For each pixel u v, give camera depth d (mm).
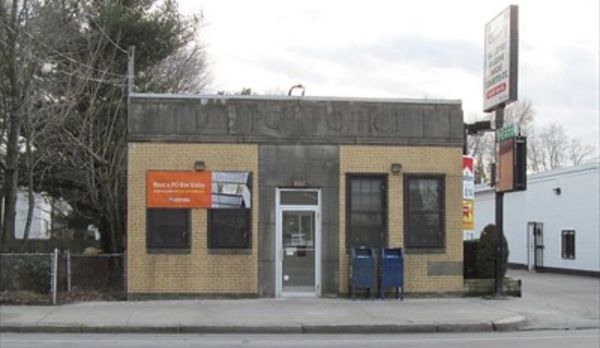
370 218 19141
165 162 18609
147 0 28625
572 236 31359
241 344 12641
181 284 18484
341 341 13188
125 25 25844
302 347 12305
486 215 40781
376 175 19172
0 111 22281
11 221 21047
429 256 19219
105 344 12461
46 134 22000
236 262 18672
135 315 15625
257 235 18766
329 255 18969
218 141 18766
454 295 19297
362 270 18500
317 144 19031
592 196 29828
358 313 16172
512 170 18781
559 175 32531
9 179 20969
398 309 16875
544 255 33875
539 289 23078
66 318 15102
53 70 22594
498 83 19797
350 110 19172
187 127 18688
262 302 17906
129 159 18531
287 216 19000
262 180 18844
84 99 23219
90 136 21797
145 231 18469
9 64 20266
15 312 15906
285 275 18922
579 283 25938
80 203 26859
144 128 18578
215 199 18688
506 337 13938
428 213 19297
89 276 21047
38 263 18656
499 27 19750
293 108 19000
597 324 15750
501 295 19422
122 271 19938
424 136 19344
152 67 28781
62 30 21609
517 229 36688
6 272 18469
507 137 19219
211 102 18781
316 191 19078
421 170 19297
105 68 22781
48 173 24625
